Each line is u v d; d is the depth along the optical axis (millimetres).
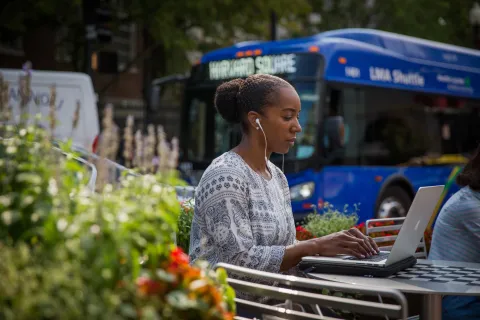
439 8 26875
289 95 3920
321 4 27516
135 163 2971
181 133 13680
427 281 3576
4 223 2236
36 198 2305
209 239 3732
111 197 2455
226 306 2604
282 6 18922
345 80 12680
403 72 14289
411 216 3760
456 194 4598
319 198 12117
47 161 2473
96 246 2154
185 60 21812
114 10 17828
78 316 1922
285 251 3682
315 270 3779
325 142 12203
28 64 3240
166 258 2469
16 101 11273
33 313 1893
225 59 13227
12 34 17688
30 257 2094
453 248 4488
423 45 15359
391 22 27547
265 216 3805
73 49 19547
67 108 12203
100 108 20984
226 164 3779
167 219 2494
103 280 2115
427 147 14711
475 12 27672
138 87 26531
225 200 3680
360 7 27469
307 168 12078
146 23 18141
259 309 3018
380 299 3547
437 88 15258
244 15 18969
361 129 13039
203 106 13492
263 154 3939
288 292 2879
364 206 13008
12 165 2424
